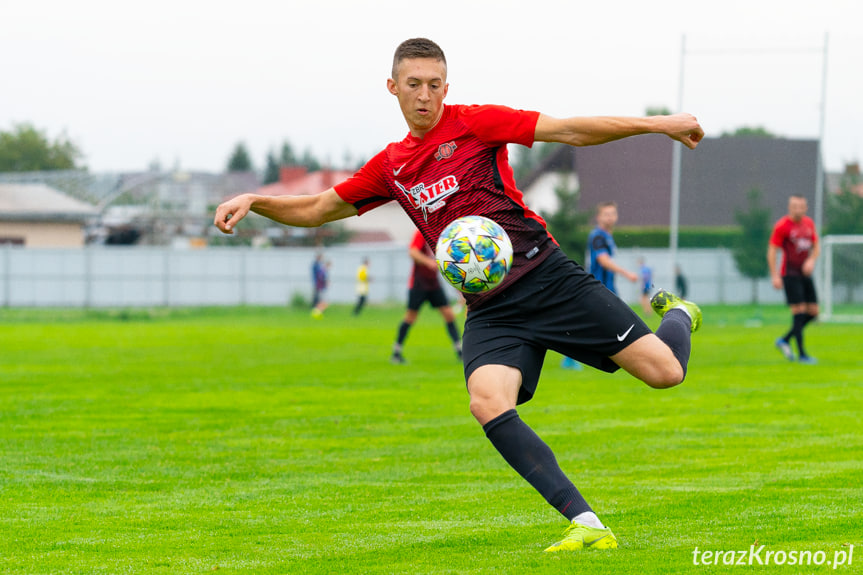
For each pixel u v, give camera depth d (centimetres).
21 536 1024
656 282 7750
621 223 6662
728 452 1570
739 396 2345
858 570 845
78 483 1345
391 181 1046
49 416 2070
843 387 2522
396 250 8838
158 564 905
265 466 1492
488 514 1136
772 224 5038
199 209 10419
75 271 8475
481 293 994
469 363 990
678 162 5044
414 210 1038
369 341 4547
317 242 10606
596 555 903
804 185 4991
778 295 7706
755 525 1040
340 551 952
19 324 6178
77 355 3722
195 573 872
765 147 5000
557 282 984
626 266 7825
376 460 1545
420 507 1180
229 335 4991
